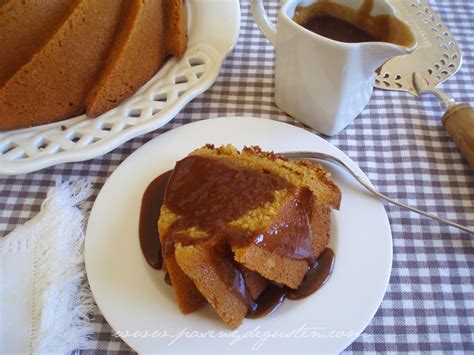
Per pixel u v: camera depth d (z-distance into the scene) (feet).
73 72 0.89
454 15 1.23
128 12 0.91
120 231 0.81
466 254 0.85
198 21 1.09
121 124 0.92
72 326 0.73
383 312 0.78
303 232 0.76
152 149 0.91
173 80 1.00
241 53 1.14
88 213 0.88
